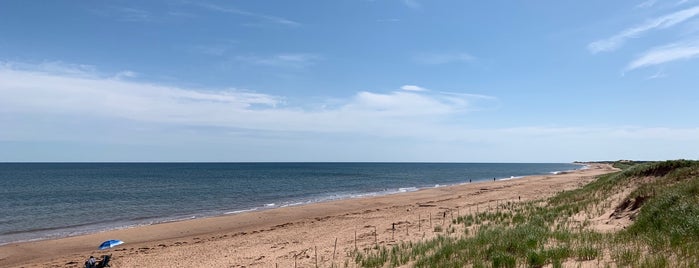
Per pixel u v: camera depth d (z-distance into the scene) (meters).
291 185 75.31
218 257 16.75
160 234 25.28
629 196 17.72
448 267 10.32
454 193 48.09
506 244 11.66
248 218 31.41
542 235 12.81
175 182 83.44
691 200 12.49
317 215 32.47
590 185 33.25
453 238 15.45
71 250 20.91
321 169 180.38
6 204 44.19
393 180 94.19
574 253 9.81
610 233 12.41
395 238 17.56
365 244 16.61
